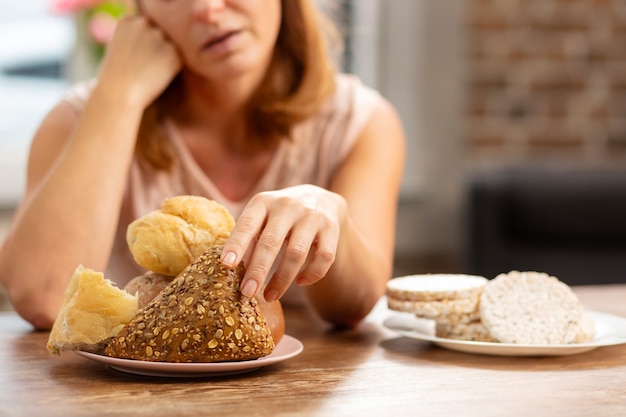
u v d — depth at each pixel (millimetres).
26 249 1278
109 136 1365
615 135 3301
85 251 1299
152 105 1555
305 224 1012
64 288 1272
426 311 1098
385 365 1031
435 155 3176
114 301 967
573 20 3246
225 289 958
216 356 948
